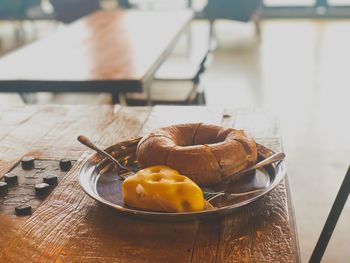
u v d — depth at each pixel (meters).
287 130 1.68
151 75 1.14
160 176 0.47
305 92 2.04
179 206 0.45
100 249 0.43
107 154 0.55
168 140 0.51
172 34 1.51
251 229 0.45
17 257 0.43
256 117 0.75
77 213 0.49
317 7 3.37
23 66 1.19
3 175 0.57
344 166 1.42
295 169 1.41
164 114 0.77
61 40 1.47
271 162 0.52
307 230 1.13
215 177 0.49
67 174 0.57
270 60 2.51
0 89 1.08
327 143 1.57
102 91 1.06
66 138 0.68
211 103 1.97
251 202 0.47
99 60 1.22
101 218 0.48
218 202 0.48
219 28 3.22
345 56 2.51
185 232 0.45
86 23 1.75
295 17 3.40
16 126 0.73
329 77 2.21
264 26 3.24
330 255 1.05
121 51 1.31
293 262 0.41
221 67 2.43
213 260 0.41
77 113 0.78
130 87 1.05
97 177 0.54
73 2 2.34
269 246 0.43
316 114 1.81
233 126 0.71
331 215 0.66
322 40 2.83
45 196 0.52
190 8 3.40
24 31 3.33
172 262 0.41
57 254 0.43
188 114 0.76
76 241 0.44
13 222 0.47
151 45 1.37
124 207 0.47
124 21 1.76
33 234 0.45
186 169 0.49
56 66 1.18
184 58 2.46
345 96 1.98
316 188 1.31
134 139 0.60
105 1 3.39
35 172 0.57
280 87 2.12
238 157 0.50
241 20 2.59
